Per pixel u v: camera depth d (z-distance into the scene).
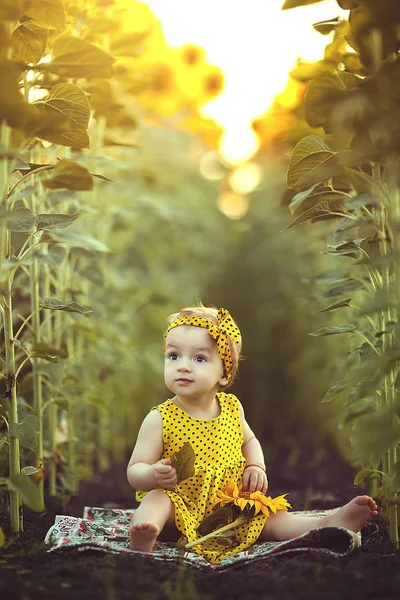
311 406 5.29
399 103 2.04
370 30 2.22
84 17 2.96
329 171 2.25
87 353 3.84
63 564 1.94
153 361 4.92
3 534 2.14
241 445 2.55
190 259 6.25
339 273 2.66
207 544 2.27
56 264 2.47
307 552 2.04
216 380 2.43
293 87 3.66
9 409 2.24
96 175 2.26
